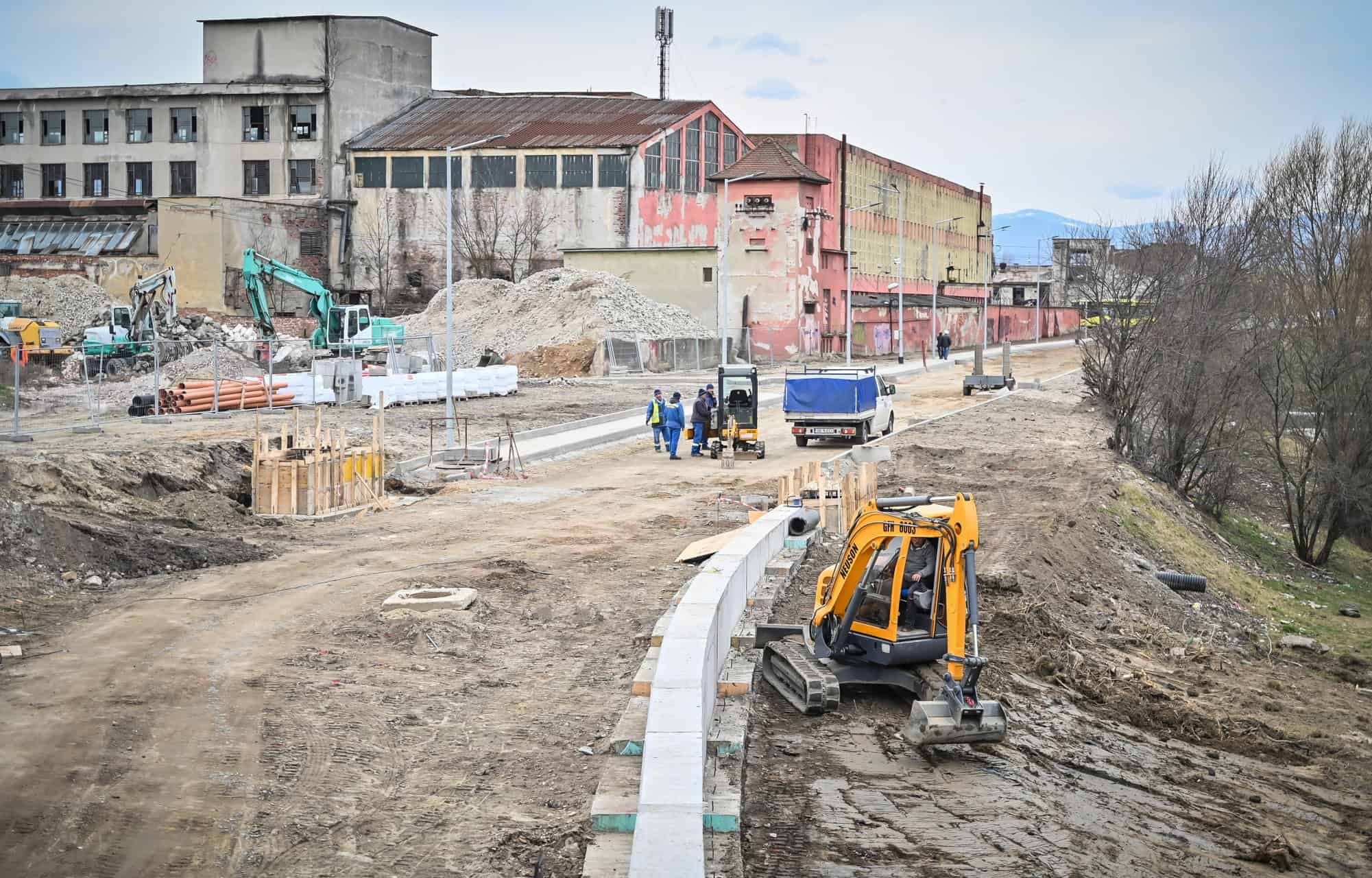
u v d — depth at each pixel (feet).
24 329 196.75
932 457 125.49
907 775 42.29
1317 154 140.56
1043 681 58.95
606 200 269.23
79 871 31.58
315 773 38.52
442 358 216.54
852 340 298.35
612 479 107.96
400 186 278.67
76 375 192.03
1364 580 126.11
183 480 85.40
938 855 36.19
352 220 282.56
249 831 34.42
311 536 78.02
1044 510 101.09
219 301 267.59
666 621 54.70
